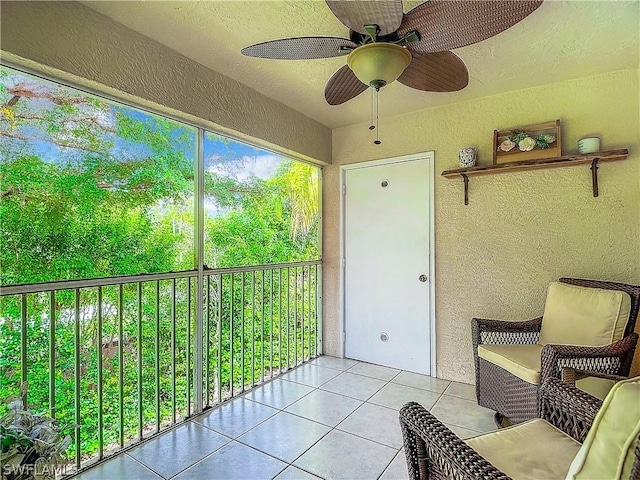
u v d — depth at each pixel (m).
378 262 3.46
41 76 1.71
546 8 1.76
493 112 2.86
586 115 2.53
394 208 3.37
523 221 2.76
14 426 1.37
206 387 2.55
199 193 2.51
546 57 2.25
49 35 1.63
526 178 2.75
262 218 3.17
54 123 1.92
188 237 2.51
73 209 1.98
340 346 3.69
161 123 2.40
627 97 2.42
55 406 1.81
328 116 3.34
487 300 2.91
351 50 1.58
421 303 3.22
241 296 2.92
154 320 2.35
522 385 2.04
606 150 2.46
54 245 1.90
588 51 2.18
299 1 1.74
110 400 2.21
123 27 1.92
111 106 2.16
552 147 2.59
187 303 2.43
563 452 1.21
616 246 2.45
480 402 2.42
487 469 0.93
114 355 2.21
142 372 2.26
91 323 2.10
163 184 2.40
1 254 1.73
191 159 2.54
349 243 3.65
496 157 2.78
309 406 2.56
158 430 2.20
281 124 3.03
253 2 1.74
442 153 3.10
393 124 3.35
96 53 1.80
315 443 2.08
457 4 1.29
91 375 2.10
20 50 1.54
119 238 2.17
